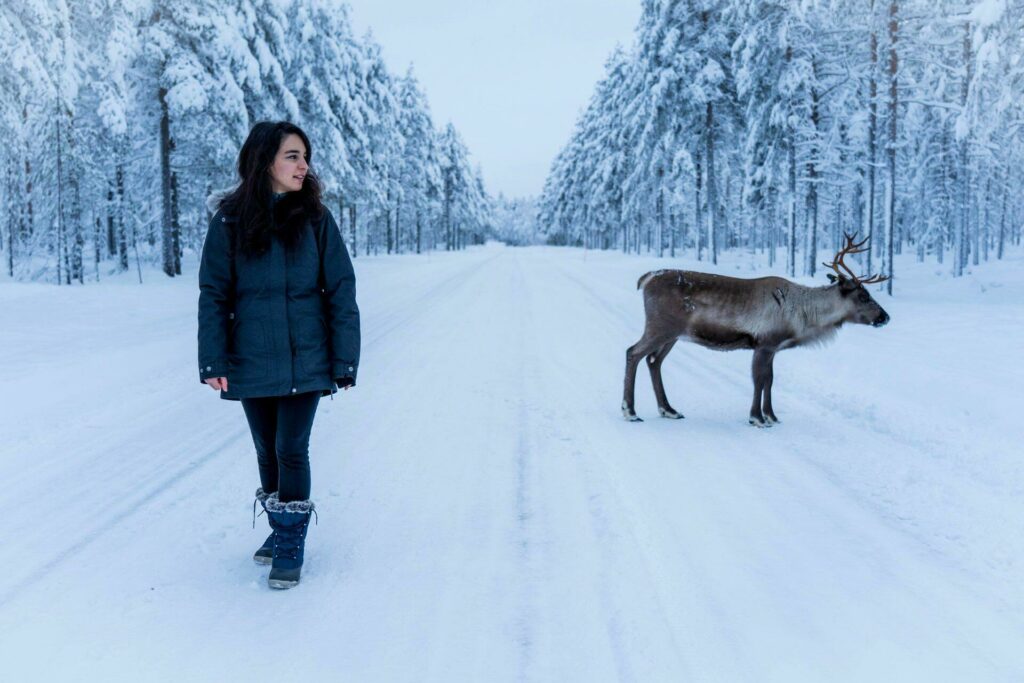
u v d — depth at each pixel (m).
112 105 18.94
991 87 15.16
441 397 6.73
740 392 7.20
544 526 3.71
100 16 19.11
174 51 20.97
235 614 2.80
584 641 2.61
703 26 30.08
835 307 5.86
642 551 3.39
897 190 30.03
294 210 2.98
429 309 14.10
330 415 6.05
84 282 21.03
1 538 3.50
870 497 4.15
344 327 3.11
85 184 21.53
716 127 31.03
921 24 19.61
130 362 8.23
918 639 2.62
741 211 45.69
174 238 23.67
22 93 15.87
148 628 2.67
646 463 4.79
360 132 34.91
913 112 29.97
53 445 5.08
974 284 19.59
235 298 3.02
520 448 5.13
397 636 2.64
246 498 4.09
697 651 2.54
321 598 2.93
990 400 6.27
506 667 2.44
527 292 18.16
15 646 2.53
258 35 24.08
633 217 45.09
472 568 3.21
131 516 3.80
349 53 37.38
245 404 3.12
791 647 2.57
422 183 53.09
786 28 23.28
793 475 4.54
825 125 25.23
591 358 8.88
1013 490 4.21
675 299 5.83
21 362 8.19
